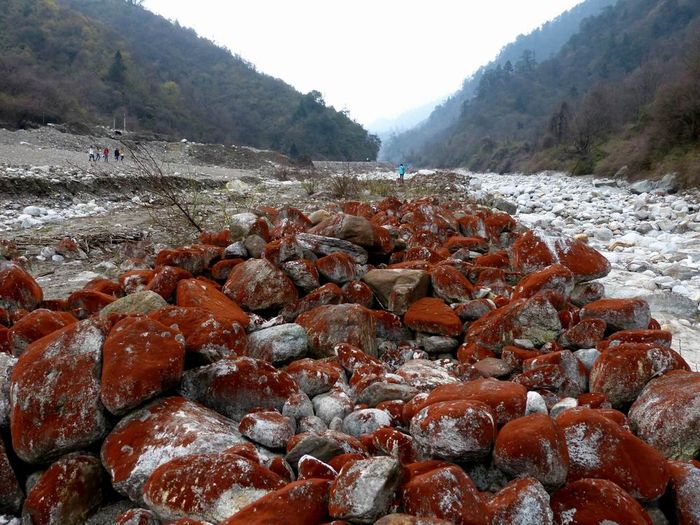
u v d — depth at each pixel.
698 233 12.35
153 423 3.02
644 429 3.26
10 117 39.31
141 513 2.56
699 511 2.57
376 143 94.56
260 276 5.29
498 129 99.44
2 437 3.09
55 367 3.10
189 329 3.83
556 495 2.52
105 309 4.57
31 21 66.69
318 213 7.66
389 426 3.26
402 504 2.32
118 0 103.69
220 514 2.43
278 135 82.31
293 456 2.81
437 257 6.57
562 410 3.47
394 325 5.12
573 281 5.28
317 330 4.68
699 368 4.98
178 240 9.12
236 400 3.46
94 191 16.17
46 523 2.76
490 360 4.38
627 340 4.36
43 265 7.78
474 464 2.75
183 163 35.03
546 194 20.78
